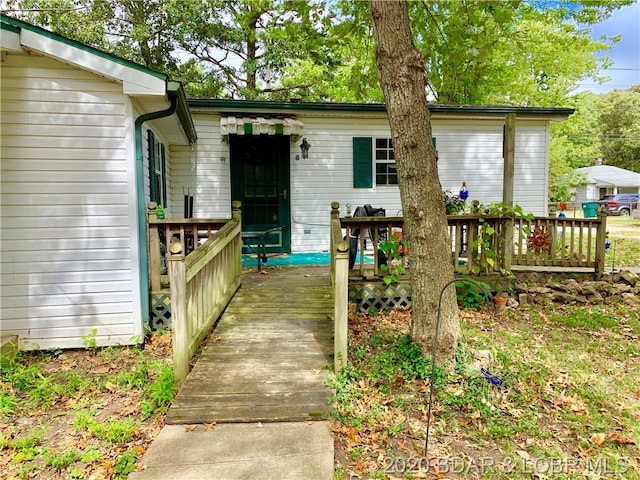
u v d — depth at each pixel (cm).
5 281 419
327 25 551
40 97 414
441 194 358
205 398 306
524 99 1714
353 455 255
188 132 686
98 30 1288
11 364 382
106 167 430
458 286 562
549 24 1433
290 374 341
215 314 430
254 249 855
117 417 301
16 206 417
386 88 346
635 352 421
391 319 509
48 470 246
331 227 550
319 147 870
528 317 526
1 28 381
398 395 322
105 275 437
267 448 257
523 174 952
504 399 320
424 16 539
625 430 286
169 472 236
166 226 492
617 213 2612
